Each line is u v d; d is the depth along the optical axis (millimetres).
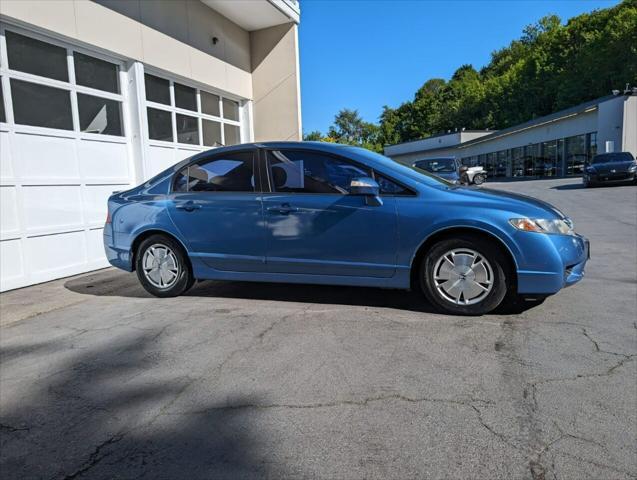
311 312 4367
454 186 4418
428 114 87562
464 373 3021
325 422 2535
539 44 67688
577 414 2512
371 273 4258
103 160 7500
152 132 8594
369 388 2879
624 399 2646
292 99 11672
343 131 98438
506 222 3848
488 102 69000
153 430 2547
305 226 4391
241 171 4723
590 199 14680
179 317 4391
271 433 2457
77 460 2322
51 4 6449
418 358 3264
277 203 4488
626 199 14102
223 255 4727
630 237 8117
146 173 8242
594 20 53031
